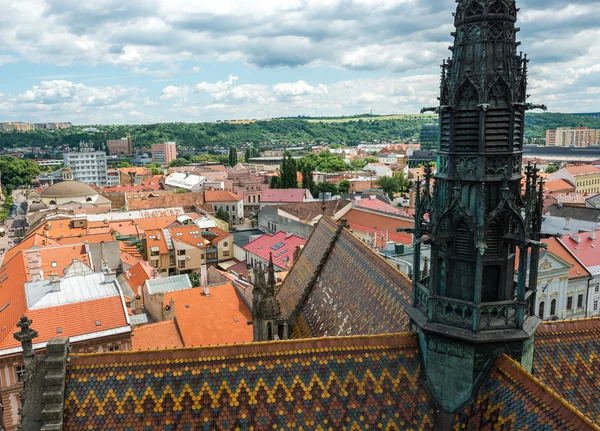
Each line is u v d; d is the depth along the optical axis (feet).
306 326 142.72
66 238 413.18
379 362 83.76
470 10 75.25
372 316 113.19
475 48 75.20
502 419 72.49
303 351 82.28
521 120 77.15
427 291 83.61
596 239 315.99
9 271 309.63
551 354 84.58
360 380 81.66
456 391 79.82
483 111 73.82
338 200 522.06
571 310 283.59
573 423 64.49
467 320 78.18
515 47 76.18
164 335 237.86
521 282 77.30
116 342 214.07
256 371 79.82
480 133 74.59
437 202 80.28
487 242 77.66
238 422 75.92
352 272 133.80
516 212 76.02
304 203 501.97
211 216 607.37
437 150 82.33
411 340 86.38
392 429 78.69
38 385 78.18
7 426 196.65
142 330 237.25
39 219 582.76
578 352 85.46
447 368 80.38
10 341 200.03
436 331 79.30
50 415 74.23
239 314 263.90
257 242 385.09
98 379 78.18
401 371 83.61
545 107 77.56
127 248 442.50
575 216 452.35
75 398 76.95
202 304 268.21
